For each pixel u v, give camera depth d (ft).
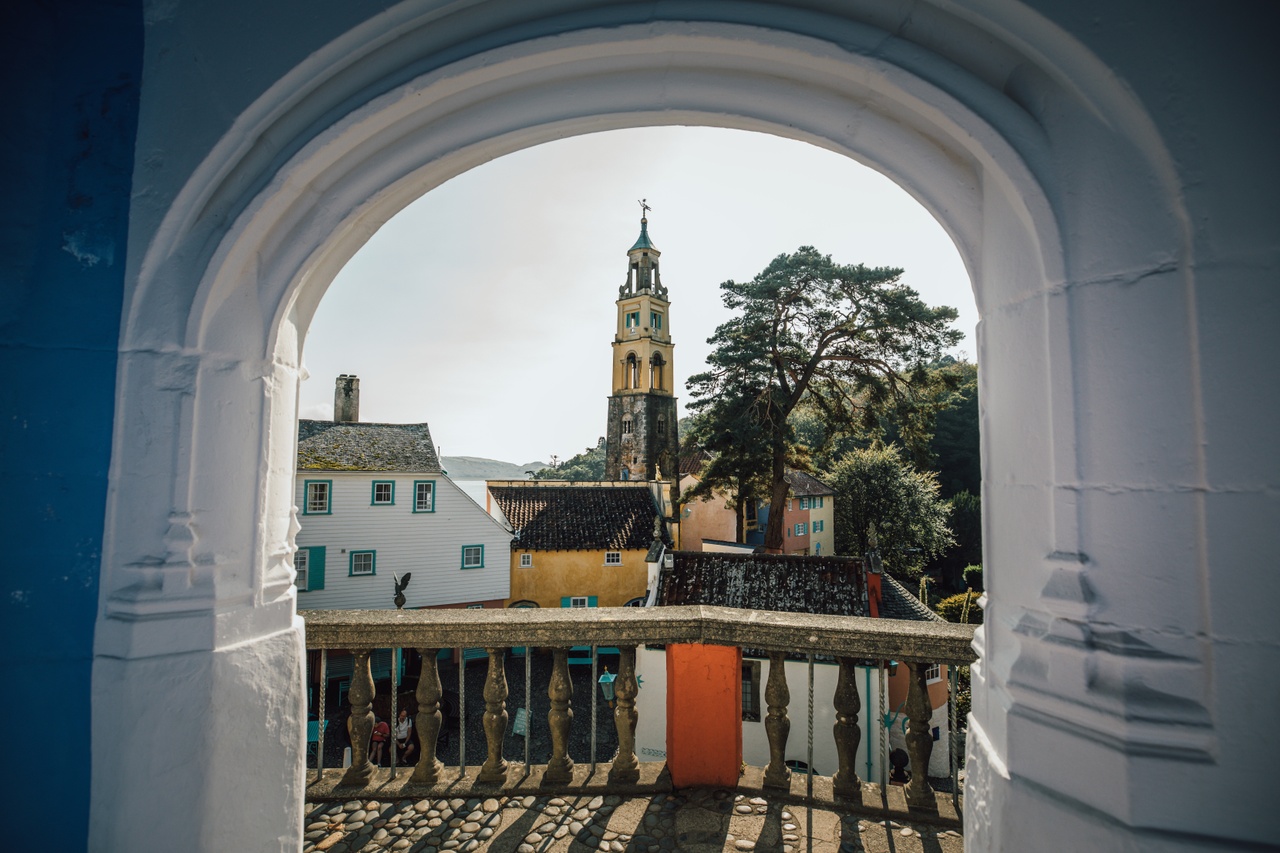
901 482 107.45
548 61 5.81
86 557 5.75
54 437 5.75
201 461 5.90
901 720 35.19
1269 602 4.08
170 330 5.84
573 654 61.31
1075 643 4.58
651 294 142.92
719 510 107.45
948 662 7.95
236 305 6.14
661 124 6.63
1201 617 4.26
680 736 8.89
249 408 6.27
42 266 5.81
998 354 5.42
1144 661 4.35
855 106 5.87
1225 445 4.21
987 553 5.58
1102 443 4.59
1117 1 4.50
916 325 67.00
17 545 5.65
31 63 5.88
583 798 8.68
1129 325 4.52
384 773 9.25
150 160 5.87
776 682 8.80
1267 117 4.17
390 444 71.46
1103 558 4.56
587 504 85.97
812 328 72.95
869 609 45.98
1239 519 4.17
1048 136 4.93
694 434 77.82
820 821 8.13
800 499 108.68
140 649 5.60
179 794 5.68
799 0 5.44
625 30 5.51
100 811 5.58
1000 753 5.11
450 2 5.59
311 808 8.53
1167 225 4.42
